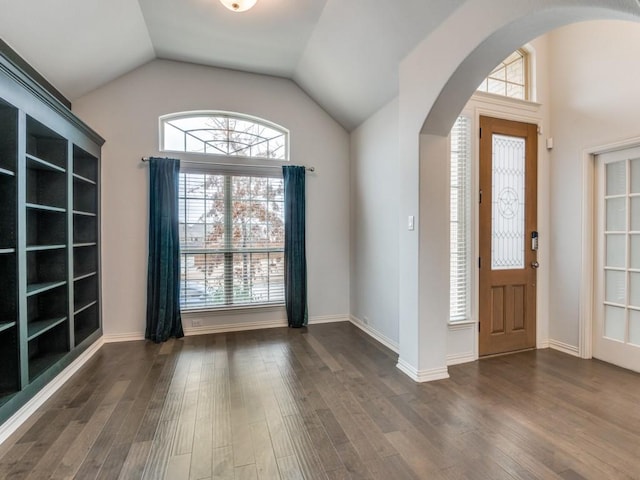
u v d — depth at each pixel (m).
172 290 3.54
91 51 2.84
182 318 3.68
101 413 2.09
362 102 3.57
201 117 3.80
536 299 3.29
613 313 2.90
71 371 2.64
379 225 3.53
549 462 1.64
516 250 3.19
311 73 3.68
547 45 3.32
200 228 3.77
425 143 2.54
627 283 2.79
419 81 2.50
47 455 1.69
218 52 3.45
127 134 3.49
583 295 3.03
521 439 1.83
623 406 2.17
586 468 1.60
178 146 3.73
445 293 2.64
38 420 2.01
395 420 2.01
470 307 2.98
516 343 3.20
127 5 2.62
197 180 3.76
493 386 2.47
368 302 3.79
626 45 2.71
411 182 2.63
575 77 3.08
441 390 2.40
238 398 2.28
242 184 3.92
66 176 2.65
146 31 3.05
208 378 2.60
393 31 2.55
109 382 2.53
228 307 3.83
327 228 4.22
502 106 3.11
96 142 3.23
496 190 3.10
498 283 3.12
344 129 4.26
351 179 4.24
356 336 3.66
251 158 3.91
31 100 2.12
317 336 3.66
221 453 1.71
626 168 2.79
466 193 2.98
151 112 3.56
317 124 4.15
